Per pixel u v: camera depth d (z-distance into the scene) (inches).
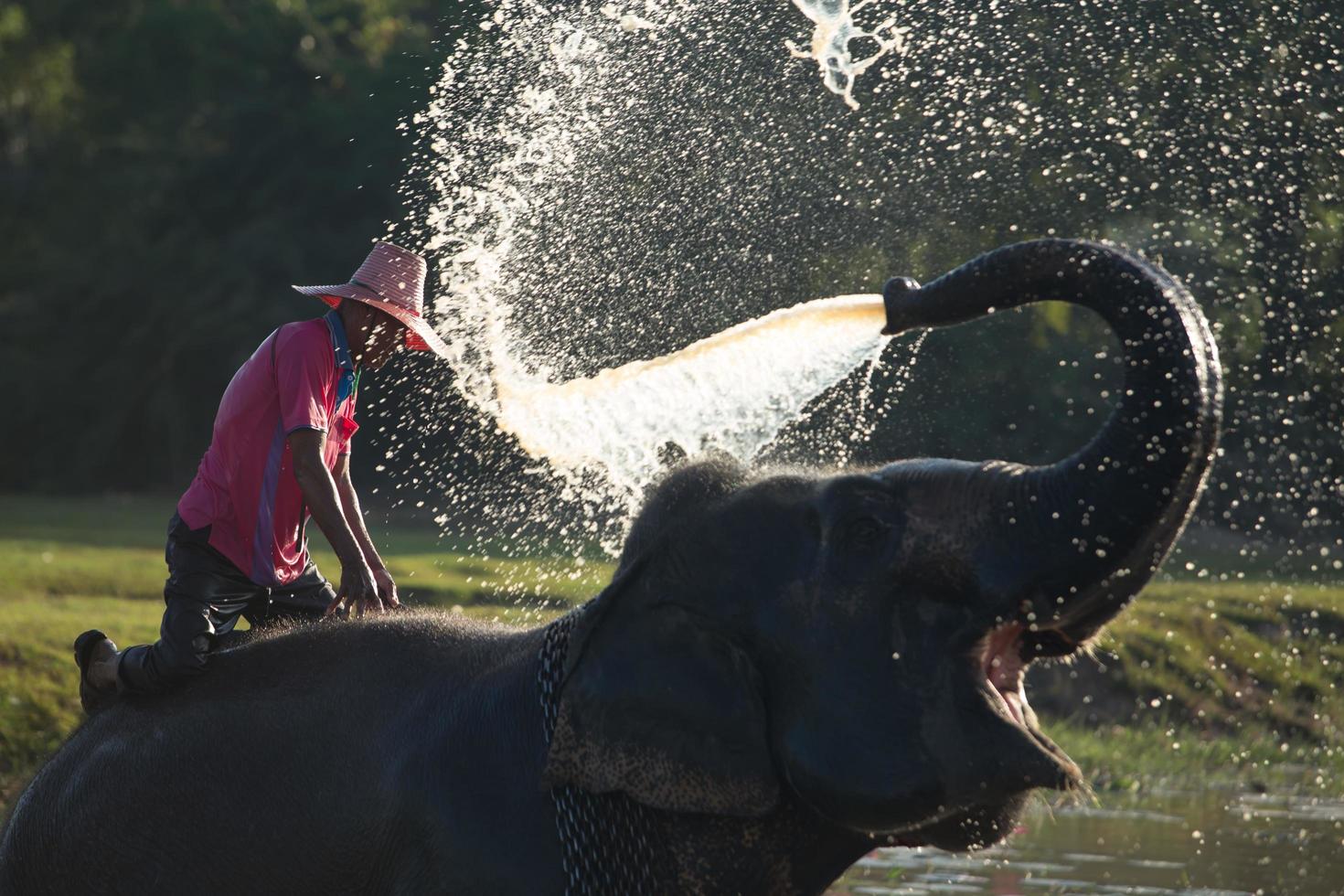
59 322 5625.0
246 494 655.1
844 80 1099.3
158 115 5585.6
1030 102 1113.4
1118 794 1408.7
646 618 559.8
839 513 540.4
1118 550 486.6
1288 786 1470.2
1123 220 1250.0
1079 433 2247.8
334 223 5088.6
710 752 537.6
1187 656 1854.1
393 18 5364.2
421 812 578.9
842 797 520.7
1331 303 1261.1
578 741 553.0
